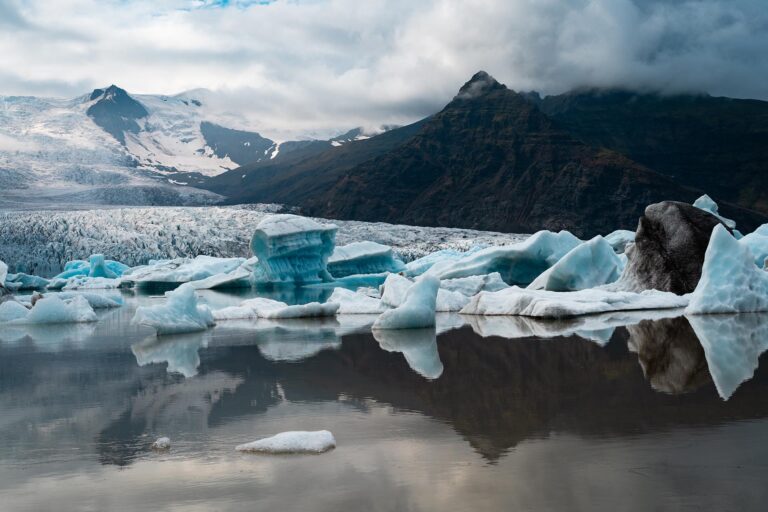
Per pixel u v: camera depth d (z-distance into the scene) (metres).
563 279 23.91
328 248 54.09
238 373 10.58
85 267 65.75
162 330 17.02
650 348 11.59
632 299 19.14
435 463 5.60
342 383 9.47
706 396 7.70
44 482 5.46
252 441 6.53
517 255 32.31
